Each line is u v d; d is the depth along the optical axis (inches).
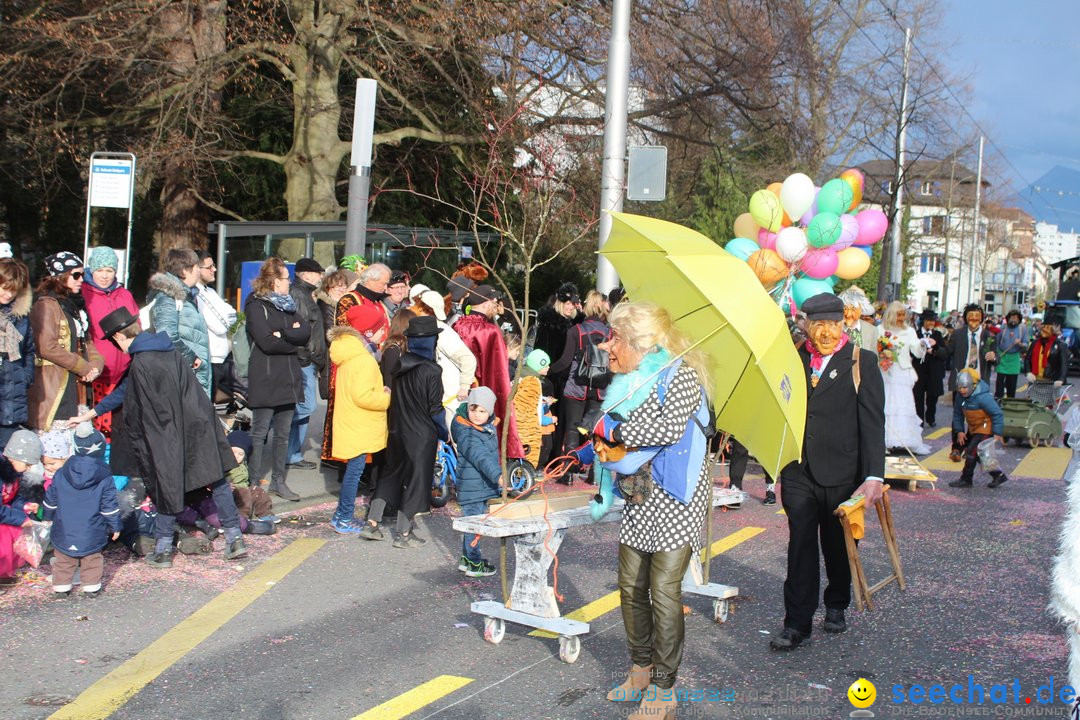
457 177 852.0
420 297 339.0
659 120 820.6
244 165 836.0
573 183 634.8
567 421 392.2
